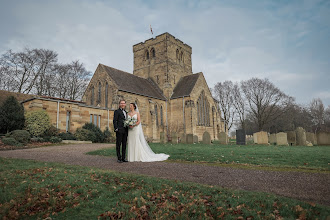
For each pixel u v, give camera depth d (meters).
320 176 5.74
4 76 34.72
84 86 45.44
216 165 7.68
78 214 3.45
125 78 35.81
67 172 5.93
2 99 25.61
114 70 35.78
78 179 5.12
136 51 47.12
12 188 4.37
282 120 62.38
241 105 53.38
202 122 40.09
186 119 37.25
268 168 7.03
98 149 13.61
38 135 18.83
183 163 8.16
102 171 6.10
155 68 43.00
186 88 40.09
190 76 43.69
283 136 19.12
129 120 8.47
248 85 51.59
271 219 3.15
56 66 39.91
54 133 19.78
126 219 3.26
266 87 49.81
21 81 35.88
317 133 18.84
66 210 3.57
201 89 41.19
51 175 5.49
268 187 4.84
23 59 35.09
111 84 31.31
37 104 20.03
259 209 3.50
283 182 5.22
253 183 5.18
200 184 4.94
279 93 49.19
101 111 26.36
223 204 3.71
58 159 9.14
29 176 5.35
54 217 3.32
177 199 4.00
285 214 3.32
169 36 42.81
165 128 38.22
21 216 3.29
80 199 4.01
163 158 9.30
